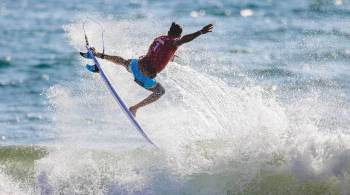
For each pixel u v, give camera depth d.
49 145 49.56
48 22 137.88
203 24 117.50
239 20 120.56
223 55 82.44
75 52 107.31
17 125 62.53
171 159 41.22
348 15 106.19
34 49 110.69
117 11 140.62
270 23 113.56
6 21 141.00
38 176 42.75
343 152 37.88
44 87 83.50
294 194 38.44
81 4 156.25
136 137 50.25
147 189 40.22
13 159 46.78
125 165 42.25
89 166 42.56
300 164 38.44
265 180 38.94
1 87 84.19
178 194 39.66
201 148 41.34
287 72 71.81
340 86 62.62
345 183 37.53
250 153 39.69
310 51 81.00
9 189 42.69
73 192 41.62
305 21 111.75
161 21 122.75
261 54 83.75
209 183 39.56
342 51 79.00
